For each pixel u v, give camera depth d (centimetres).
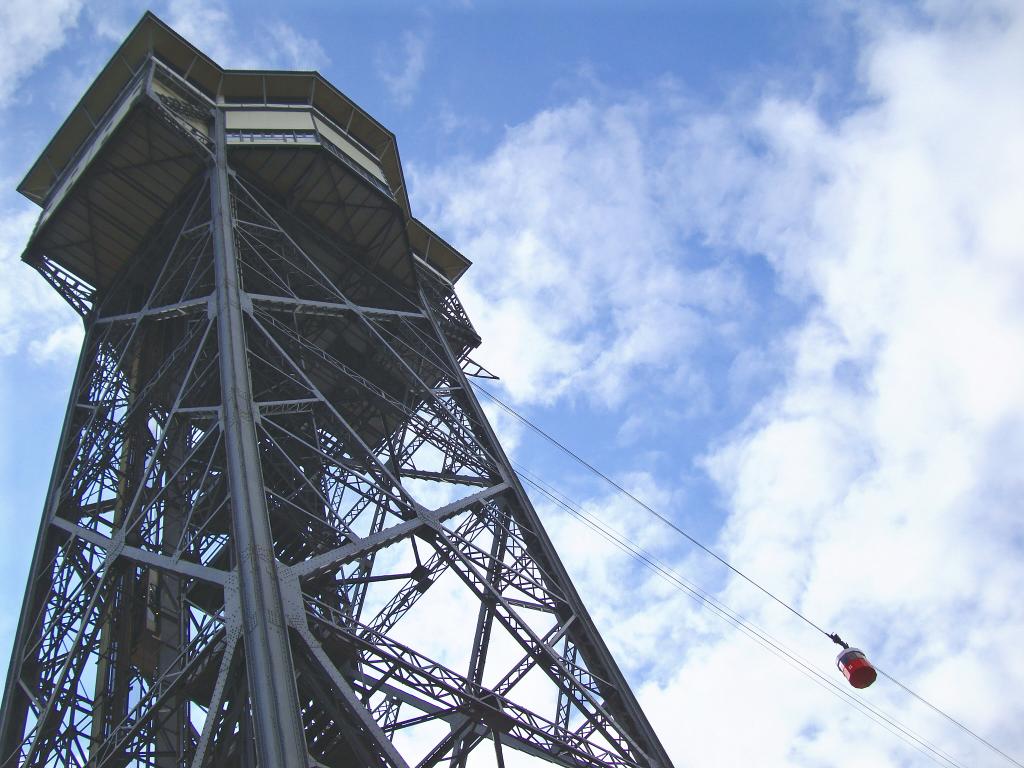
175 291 4312
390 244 4912
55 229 4616
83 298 4759
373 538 2975
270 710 2048
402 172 5419
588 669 3244
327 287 4391
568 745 2784
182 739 2714
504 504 3812
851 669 2934
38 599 3609
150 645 3347
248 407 2966
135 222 4616
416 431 4069
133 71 4897
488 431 4247
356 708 2253
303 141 4606
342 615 2839
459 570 3216
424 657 2792
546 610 3381
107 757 2512
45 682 3306
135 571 3456
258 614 2289
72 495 3881
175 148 4400
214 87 4950
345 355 4591
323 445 3928
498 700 2833
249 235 4159
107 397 4284
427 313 4950
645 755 2931
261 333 3647
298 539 3572
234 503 2572
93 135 4841
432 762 2897
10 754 3147
